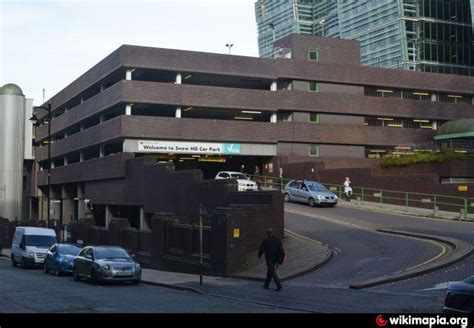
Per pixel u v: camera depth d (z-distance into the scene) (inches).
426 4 3567.9
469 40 3663.9
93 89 2524.6
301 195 1748.3
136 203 1969.7
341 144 2527.1
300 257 972.6
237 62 2330.2
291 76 2437.3
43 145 3385.8
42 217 3289.9
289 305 616.1
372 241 1071.0
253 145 2358.5
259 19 5777.6
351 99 2539.4
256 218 1082.1
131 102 2140.7
